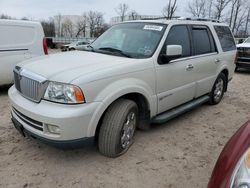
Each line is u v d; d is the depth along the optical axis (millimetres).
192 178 3227
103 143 3420
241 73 11961
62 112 2939
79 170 3271
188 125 4859
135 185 3039
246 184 1779
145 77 3709
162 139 4203
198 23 5145
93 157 3561
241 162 1947
